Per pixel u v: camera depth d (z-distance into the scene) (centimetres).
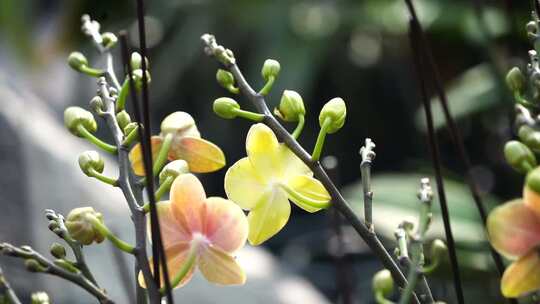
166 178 75
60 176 174
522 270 68
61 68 293
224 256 75
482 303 136
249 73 265
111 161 199
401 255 74
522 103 72
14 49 217
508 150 68
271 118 75
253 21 258
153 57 278
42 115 196
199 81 281
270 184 76
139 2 69
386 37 258
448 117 75
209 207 75
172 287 73
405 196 152
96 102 78
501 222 68
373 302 192
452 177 165
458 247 140
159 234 69
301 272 236
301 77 246
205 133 285
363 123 275
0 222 164
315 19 252
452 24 198
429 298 74
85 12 245
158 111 285
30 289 150
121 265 101
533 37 73
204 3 269
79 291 149
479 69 176
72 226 72
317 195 76
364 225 74
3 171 170
